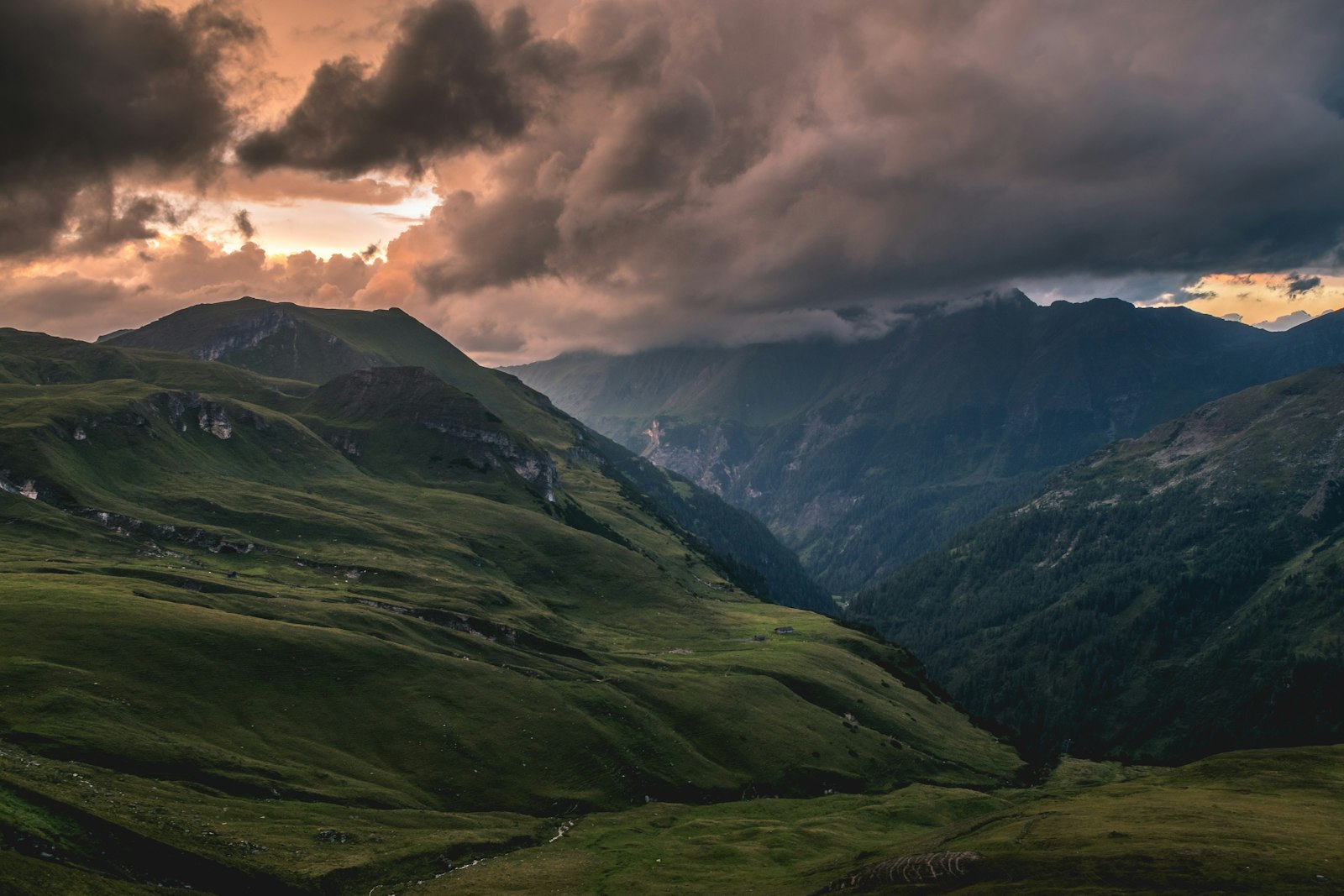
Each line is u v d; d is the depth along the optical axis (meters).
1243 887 90.44
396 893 113.88
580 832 155.75
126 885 90.19
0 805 95.56
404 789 158.38
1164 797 152.25
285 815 131.62
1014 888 97.12
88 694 149.62
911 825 178.00
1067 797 170.50
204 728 155.50
